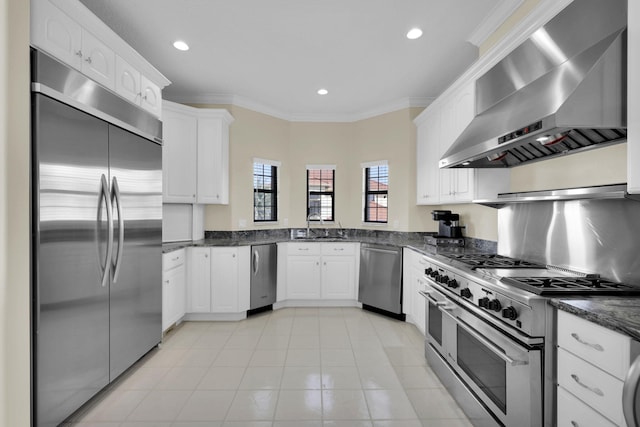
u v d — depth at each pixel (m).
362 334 3.27
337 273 4.18
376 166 4.64
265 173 4.66
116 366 2.21
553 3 1.84
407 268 3.57
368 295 3.99
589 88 1.38
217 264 3.63
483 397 1.80
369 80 3.70
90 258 1.95
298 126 4.87
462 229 3.49
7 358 1.47
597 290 1.44
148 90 2.64
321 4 2.40
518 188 2.51
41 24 1.65
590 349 1.19
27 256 1.56
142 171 2.51
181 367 2.55
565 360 1.32
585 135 1.71
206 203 3.88
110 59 2.18
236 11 2.48
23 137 1.54
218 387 2.26
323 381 2.35
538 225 2.18
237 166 4.27
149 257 2.62
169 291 3.17
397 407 2.04
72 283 1.82
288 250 4.18
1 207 1.44
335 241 4.18
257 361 2.66
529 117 1.65
